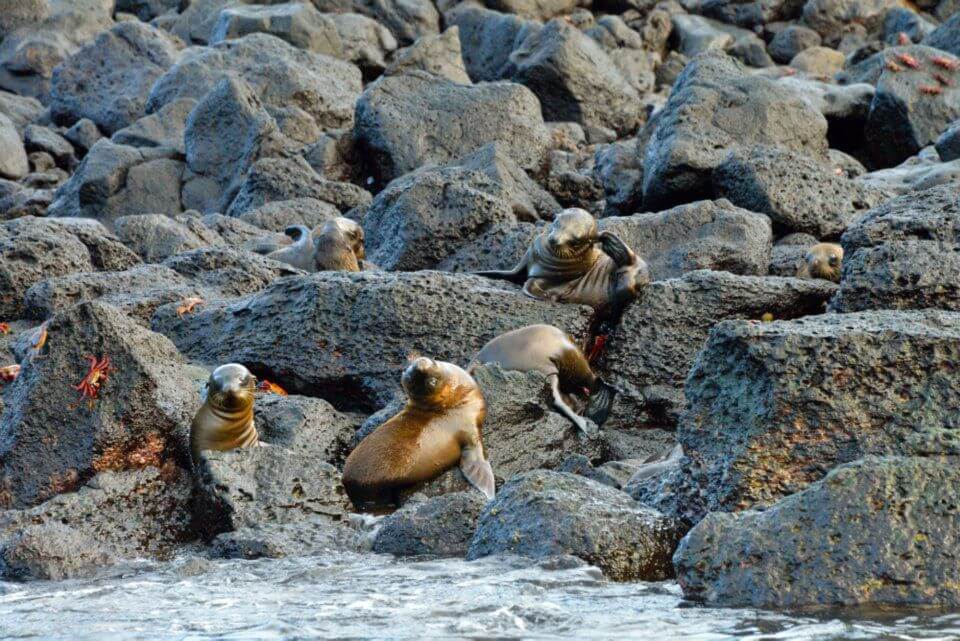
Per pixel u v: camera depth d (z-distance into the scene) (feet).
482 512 34.96
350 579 31.71
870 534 28.50
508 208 66.90
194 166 98.43
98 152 99.66
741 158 72.38
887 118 99.40
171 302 56.65
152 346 41.60
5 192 104.94
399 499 41.01
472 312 52.03
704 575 28.94
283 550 35.37
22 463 39.78
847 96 103.19
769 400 33.71
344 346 51.70
